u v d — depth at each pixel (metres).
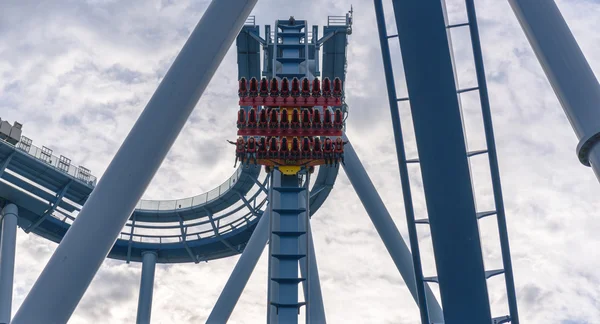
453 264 14.41
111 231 14.12
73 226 13.96
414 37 13.81
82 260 13.69
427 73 13.83
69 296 13.48
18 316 13.14
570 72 13.31
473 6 14.24
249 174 35.84
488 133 14.63
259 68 31.36
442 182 14.15
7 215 31.95
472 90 14.57
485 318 14.56
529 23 13.95
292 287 21.88
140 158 14.64
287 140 22.27
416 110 14.03
